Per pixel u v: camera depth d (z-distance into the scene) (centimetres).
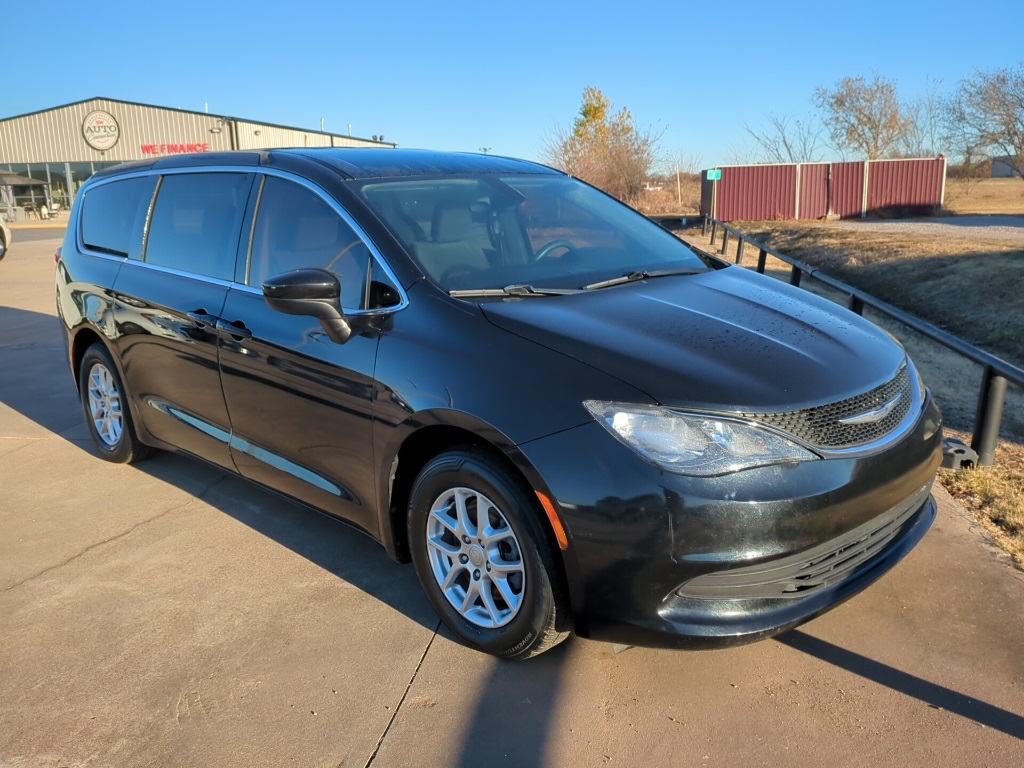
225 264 388
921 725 257
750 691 276
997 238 1838
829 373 272
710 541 244
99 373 498
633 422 249
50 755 254
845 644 299
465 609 297
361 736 259
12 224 4138
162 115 4500
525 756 249
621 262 367
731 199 3566
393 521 316
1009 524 386
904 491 282
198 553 386
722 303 323
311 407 335
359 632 316
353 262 330
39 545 398
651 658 295
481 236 348
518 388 266
